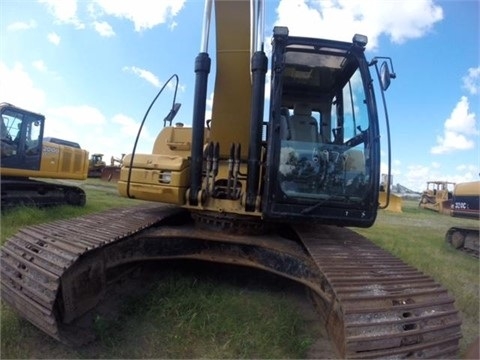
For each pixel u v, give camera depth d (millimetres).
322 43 3984
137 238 4062
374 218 3807
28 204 8930
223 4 4016
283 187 3887
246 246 4137
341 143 4484
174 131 5387
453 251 8617
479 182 8938
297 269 3764
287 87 4898
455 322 2943
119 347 3135
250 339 3338
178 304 3789
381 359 2611
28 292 3080
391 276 3242
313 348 3303
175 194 4234
